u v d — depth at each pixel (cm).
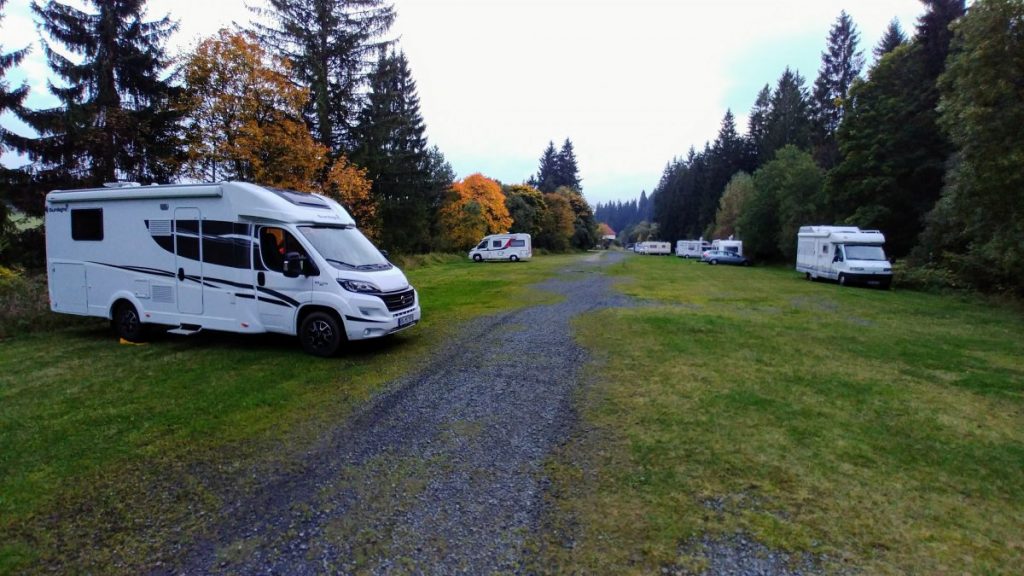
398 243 3491
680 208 7975
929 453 441
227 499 358
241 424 490
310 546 305
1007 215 1450
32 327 946
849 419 517
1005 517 343
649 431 478
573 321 1073
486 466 409
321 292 732
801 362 744
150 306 817
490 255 4081
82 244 855
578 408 540
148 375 647
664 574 280
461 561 291
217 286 780
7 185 1733
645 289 1828
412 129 4116
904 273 2105
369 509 346
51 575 280
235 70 1738
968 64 1359
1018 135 1318
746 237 3975
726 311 1270
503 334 930
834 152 4428
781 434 474
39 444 441
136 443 446
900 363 759
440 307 1298
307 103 2188
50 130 1739
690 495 364
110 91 1833
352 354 768
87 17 1808
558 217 7194
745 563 289
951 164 2183
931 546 309
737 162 6606
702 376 660
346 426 489
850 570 284
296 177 1883
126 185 855
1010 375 701
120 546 305
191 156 1759
